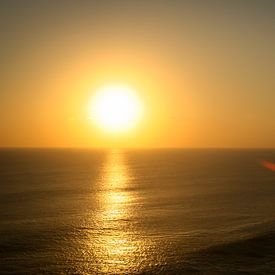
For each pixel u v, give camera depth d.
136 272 38.91
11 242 47.31
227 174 140.38
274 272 38.81
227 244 47.03
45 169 159.25
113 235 51.22
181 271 39.16
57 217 61.44
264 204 75.06
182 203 75.69
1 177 122.06
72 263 40.88
